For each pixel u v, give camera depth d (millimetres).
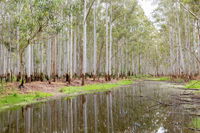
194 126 5848
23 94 12297
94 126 6012
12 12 17000
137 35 38344
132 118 6945
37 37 14672
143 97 12461
